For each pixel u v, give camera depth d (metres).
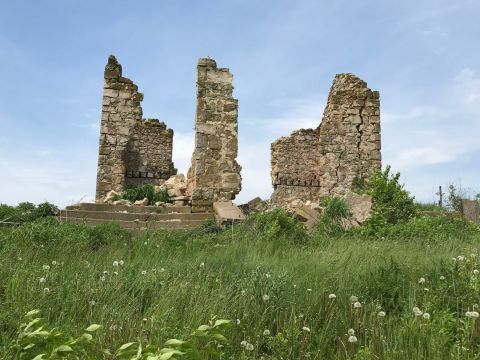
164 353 2.07
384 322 4.07
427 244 8.73
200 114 13.91
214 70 14.19
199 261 6.53
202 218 12.96
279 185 22.17
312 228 12.25
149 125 21.50
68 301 4.47
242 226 10.73
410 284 4.80
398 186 14.46
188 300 4.58
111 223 10.62
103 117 17.98
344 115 18.81
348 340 3.73
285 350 3.61
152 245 8.60
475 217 16.05
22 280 5.08
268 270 5.62
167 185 15.98
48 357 2.48
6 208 12.70
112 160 17.86
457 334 3.74
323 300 4.57
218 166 13.84
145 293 4.94
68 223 10.45
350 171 18.48
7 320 3.75
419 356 3.31
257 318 4.19
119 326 3.88
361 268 5.73
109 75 18.27
